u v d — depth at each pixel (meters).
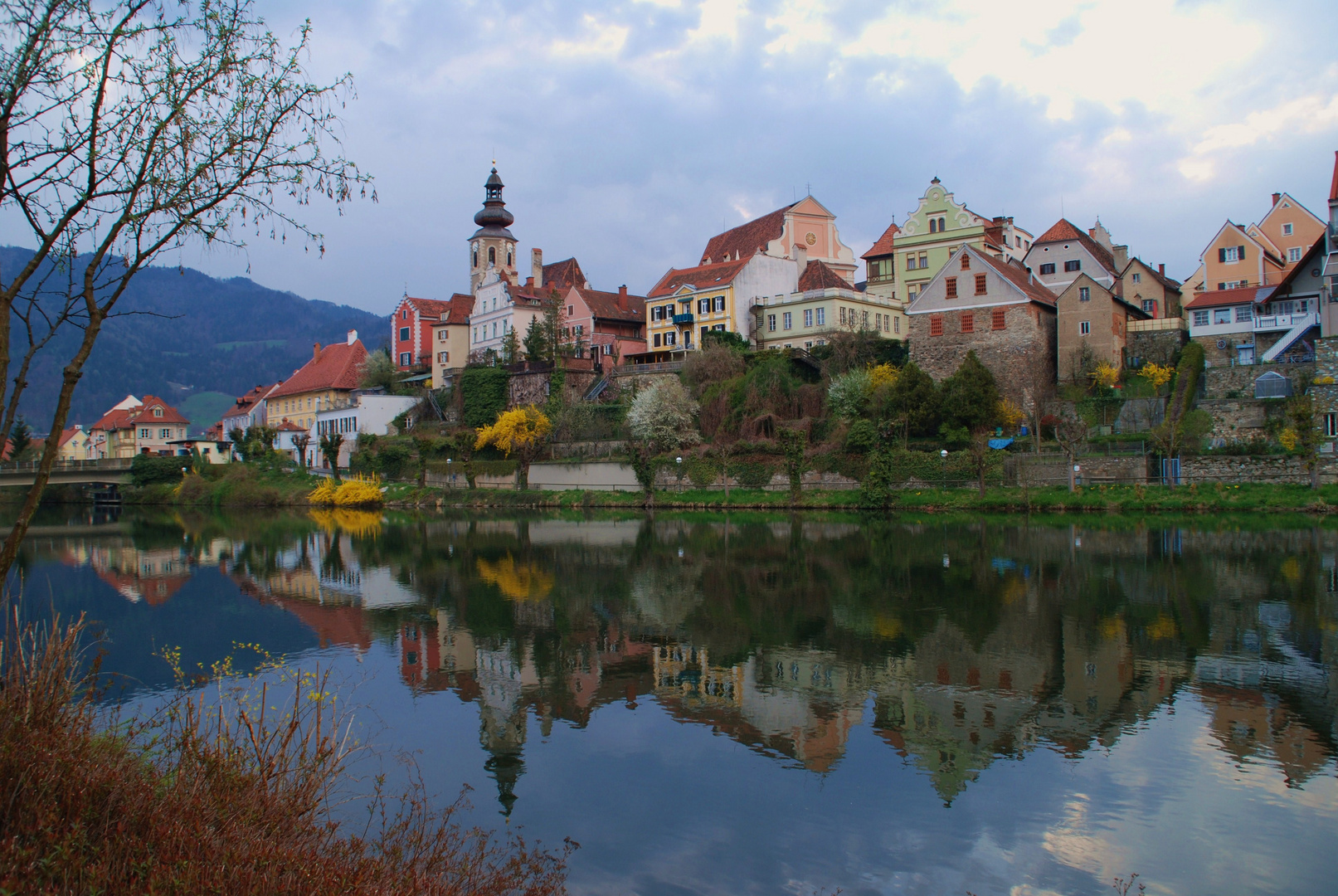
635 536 53.12
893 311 91.31
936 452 64.19
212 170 9.09
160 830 8.94
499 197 121.88
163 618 29.80
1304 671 20.52
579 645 25.36
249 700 18.56
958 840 13.07
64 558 47.34
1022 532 47.28
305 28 9.59
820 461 68.19
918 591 31.44
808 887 11.89
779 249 97.38
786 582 34.25
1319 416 53.06
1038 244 87.69
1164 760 15.72
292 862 9.35
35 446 124.69
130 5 8.62
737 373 79.19
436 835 12.55
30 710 9.26
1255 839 12.88
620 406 83.12
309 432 121.75
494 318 111.12
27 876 7.59
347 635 26.88
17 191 8.16
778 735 17.53
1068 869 12.20
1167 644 23.11
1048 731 17.27
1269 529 44.34
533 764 16.22
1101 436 61.22
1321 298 57.88
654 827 13.62
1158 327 74.12
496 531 59.12
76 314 8.49
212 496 95.06
